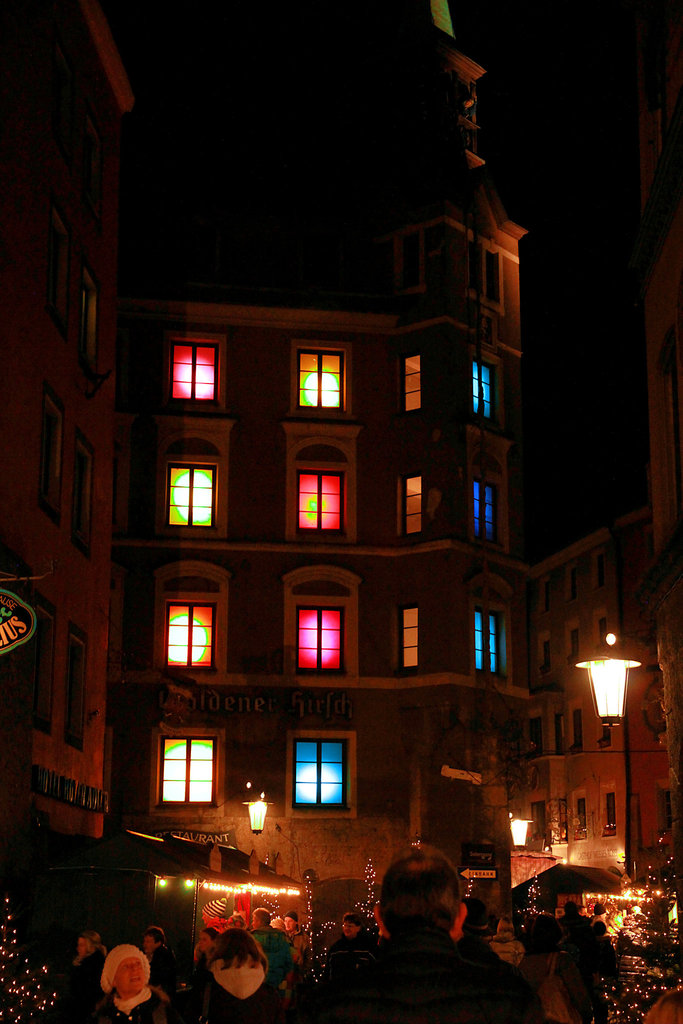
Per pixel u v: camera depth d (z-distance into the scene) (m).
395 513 40.47
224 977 9.03
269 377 41.03
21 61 22.44
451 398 40.31
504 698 39.69
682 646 16.73
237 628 39.16
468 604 39.38
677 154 16.61
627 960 17.36
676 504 18.75
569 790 56.75
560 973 9.52
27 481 21.97
